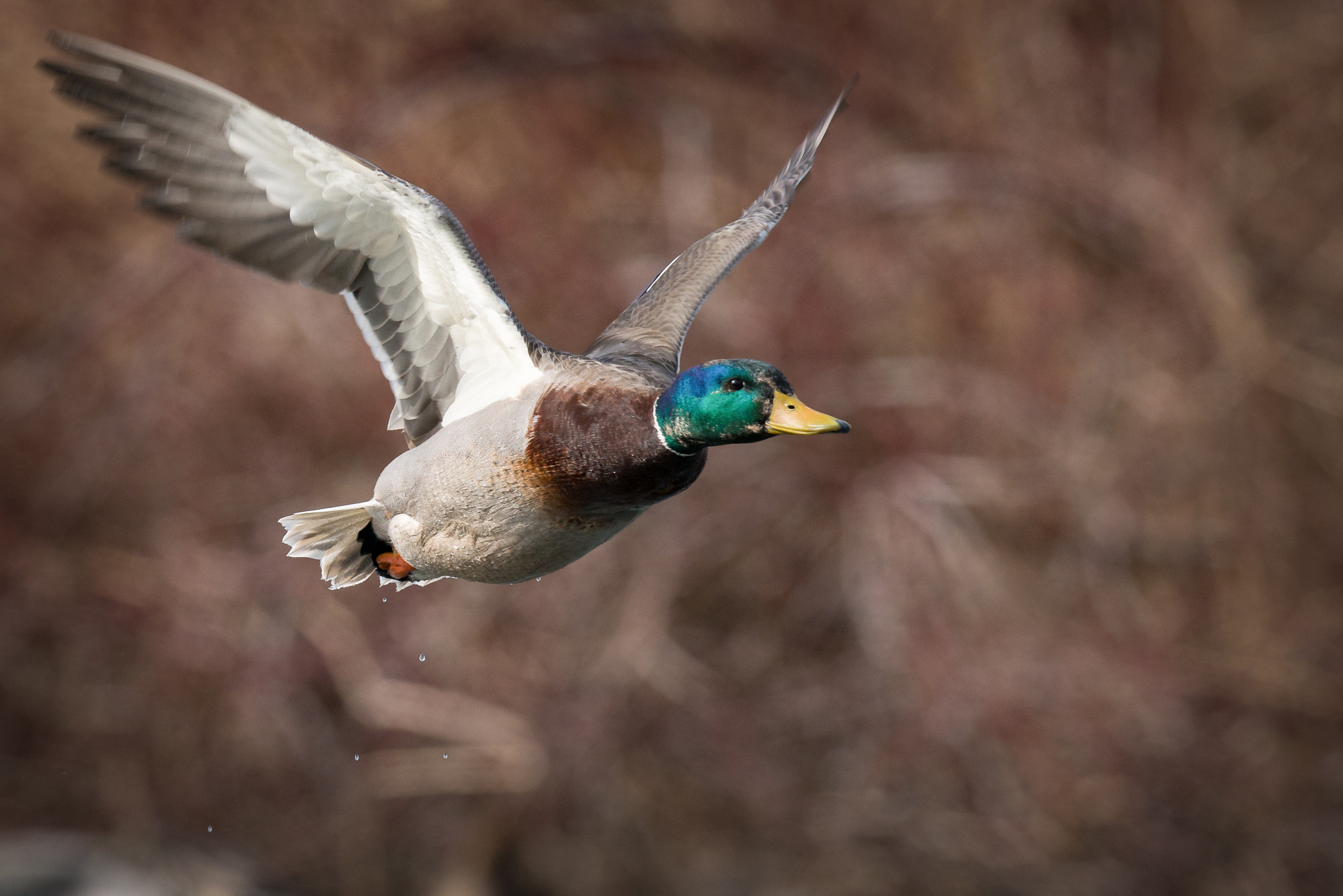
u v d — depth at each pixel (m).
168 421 15.72
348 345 15.58
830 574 14.99
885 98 16.64
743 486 15.02
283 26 17.12
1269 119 18.02
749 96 17.22
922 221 16.12
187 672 14.98
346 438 15.68
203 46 17.22
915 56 17.22
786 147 16.97
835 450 14.89
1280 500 15.65
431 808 14.80
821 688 14.78
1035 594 14.93
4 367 16.75
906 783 14.45
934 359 15.42
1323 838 14.51
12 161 17.06
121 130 4.89
